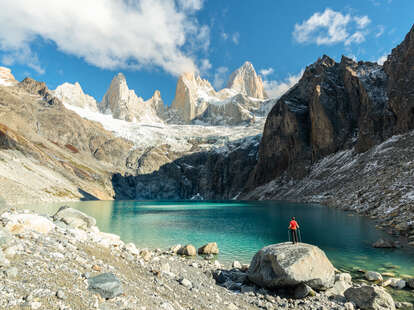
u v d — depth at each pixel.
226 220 49.56
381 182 53.12
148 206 100.06
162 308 8.09
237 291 14.65
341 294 14.20
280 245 16.20
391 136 87.50
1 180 71.56
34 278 6.81
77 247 11.27
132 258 13.29
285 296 13.94
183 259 21.12
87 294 7.04
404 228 29.98
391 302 12.16
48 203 73.56
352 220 40.69
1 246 7.79
